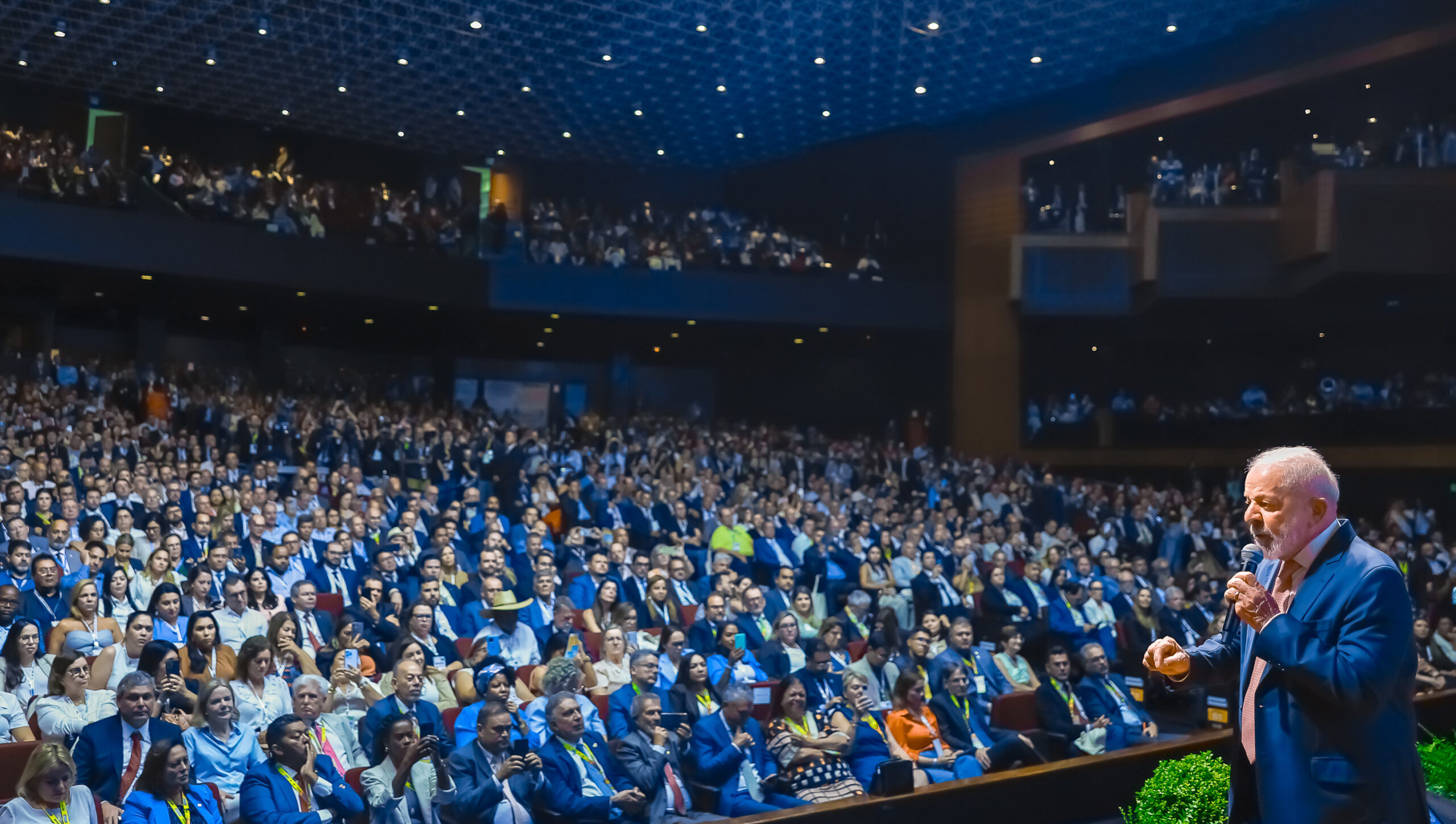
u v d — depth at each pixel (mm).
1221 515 18656
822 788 6562
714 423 24891
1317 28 18422
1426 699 8297
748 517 14133
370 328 23578
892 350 25656
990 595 11891
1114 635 11273
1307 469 2459
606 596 9609
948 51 19781
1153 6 18094
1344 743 2344
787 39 19234
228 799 5496
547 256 21797
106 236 17531
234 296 20156
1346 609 2352
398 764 5465
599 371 27250
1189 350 22797
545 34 18672
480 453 17047
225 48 19047
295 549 9891
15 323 20328
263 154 23125
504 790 5562
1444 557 15656
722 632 8516
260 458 16391
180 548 9203
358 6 17406
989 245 23219
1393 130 18891
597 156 25469
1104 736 7797
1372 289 19312
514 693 7148
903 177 24391
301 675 6645
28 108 20516
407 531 11305
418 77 20562
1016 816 6176
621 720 6859
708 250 22719
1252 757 2527
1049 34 18953
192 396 17953
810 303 23047
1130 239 21312
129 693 5355
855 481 20094
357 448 16609
